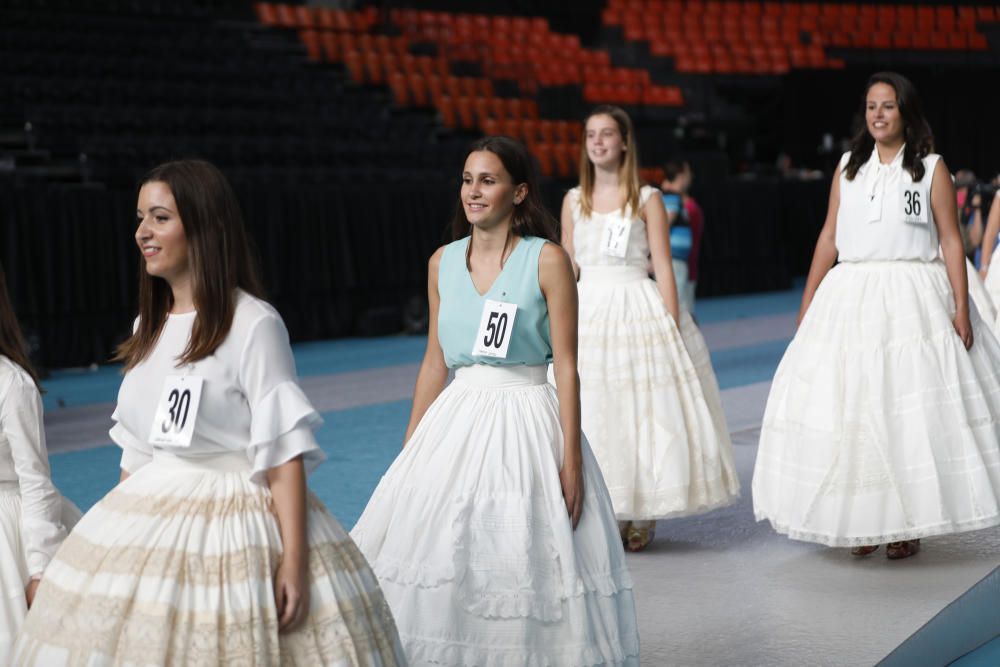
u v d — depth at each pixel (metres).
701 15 27.17
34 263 11.67
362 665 2.48
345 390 10.45
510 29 24.47
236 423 2.52
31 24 17.27
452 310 3.51
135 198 12.46
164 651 2.35
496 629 3.22
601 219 5.36
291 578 2.43
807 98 25.11
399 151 17.23
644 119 22.69
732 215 18.80
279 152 16.02
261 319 2.50
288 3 22.73
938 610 4.28
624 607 3.35
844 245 5.00
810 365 4.91
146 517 2.48
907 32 28.22
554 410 3.48
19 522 3.11
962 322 4.86
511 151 3.45
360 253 14.40
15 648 2.54
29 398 3.07
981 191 11.79
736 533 5.49
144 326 2.61
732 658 3.85
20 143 14.55
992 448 4.78
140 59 17.34
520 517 3.27
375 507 3.53
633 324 5.25
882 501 4.70
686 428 5.22
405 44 21.75
